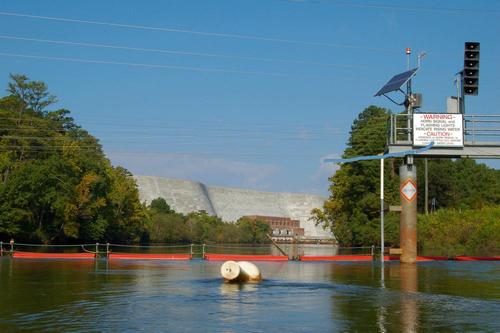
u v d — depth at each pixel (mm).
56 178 84125
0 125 101875
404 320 15719
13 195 79625
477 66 40156
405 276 30359
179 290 22625
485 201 120000
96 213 96312
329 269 35906
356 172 84500
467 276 30594
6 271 32062
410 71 45469
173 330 14031
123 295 20891
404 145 44219
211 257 47562
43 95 122562
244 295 21125
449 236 77375
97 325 14656
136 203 118500
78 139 128625
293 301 19562
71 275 29703
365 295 21375
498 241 73938
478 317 16281
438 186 110500
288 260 47562
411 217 43844
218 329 14203
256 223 199250
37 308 17594
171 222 145875
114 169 119812
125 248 93000
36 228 85125
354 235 83938
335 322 15336
